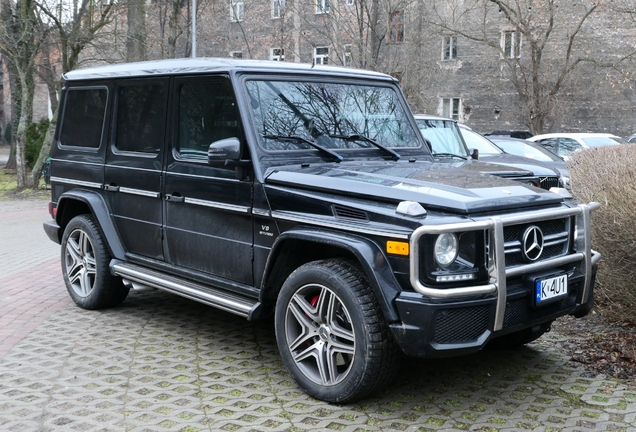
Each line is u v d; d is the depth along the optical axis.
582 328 5.63
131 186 5.61
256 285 4.57
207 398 4.26
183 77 5.12
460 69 32.81
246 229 4.59
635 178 4.93
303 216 4.20
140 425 3.86
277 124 4.73
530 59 30.78
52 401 4.20
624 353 5.00
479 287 3.68
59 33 19.36
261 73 4.86
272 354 5.11
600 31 29.30
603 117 29.89
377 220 3.85
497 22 31.34
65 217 6.57
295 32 31.95
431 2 28.12
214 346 5.29
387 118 5.42
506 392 4.35
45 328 5.75
